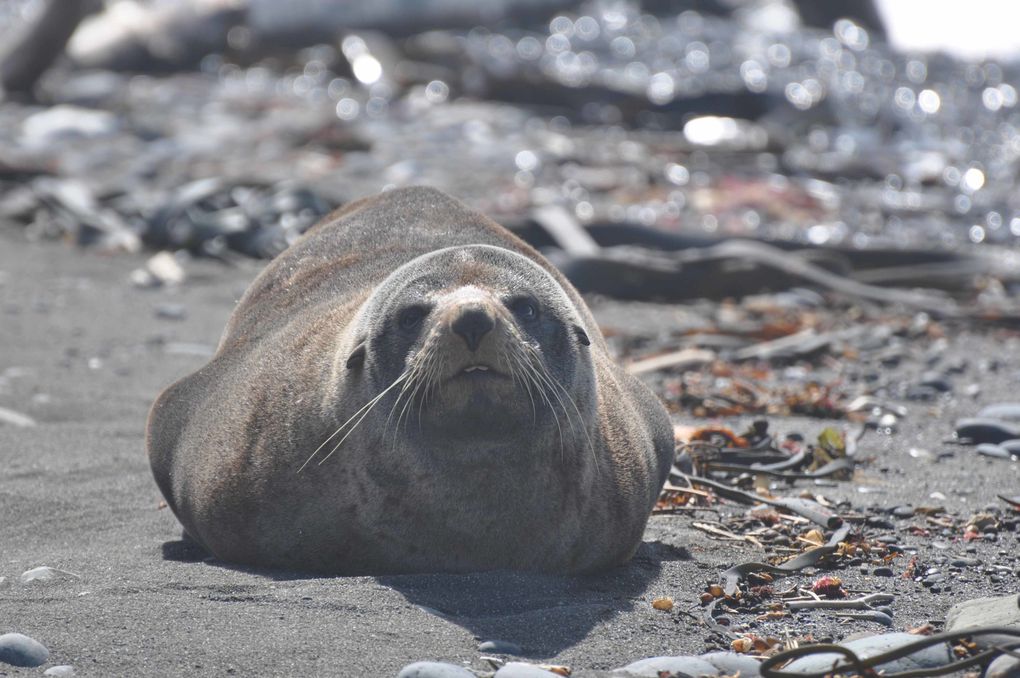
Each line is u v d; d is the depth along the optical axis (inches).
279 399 773.3
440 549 725.3
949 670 564.7
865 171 2915.8
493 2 4402.1
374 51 4010.8
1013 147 3312.0
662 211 2458.2
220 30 4160.9
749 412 1218.6
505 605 683.4
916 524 878.4
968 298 1904.5
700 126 3422.7
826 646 570.9
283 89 3838.6
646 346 1515.7
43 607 657.6
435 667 563.8
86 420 1168.8
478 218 927.7
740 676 589.0
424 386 676.1
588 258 1836.9
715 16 4840.1
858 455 1076.5
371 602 672.4
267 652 601.3
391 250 890.1
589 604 689.0
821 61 4195.4
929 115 3641.7
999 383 1368.1
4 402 1205.7
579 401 738.2
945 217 2518.5
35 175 2516.0
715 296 1835.6
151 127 3142.2
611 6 4655.5
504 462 704.4
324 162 2780.5
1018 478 1007.0
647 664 596.1
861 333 1568.7
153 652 595.8
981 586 747.4
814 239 2283.5
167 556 795.4
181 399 873.5
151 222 2052.2
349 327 772.6
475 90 3681.1
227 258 1961.1
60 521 869.2
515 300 713.6
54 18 3494.1
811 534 836.0
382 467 716.7
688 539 839.1
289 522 746.2
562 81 3614.7
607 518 756.6
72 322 1568.7
